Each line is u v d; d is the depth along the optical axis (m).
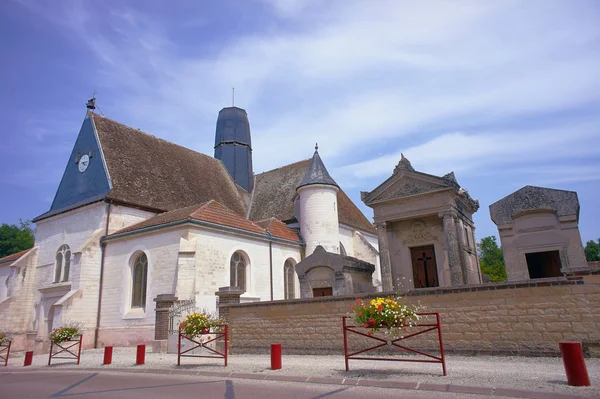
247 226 22.92
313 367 9.32
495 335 9.37
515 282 9.34
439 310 10.09
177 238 19.31
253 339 12.80
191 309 16.12
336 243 27.05
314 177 27.61
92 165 25.00
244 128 38.22
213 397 7.01
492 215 14.95
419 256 17.19
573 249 13.50
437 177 16.11
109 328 20.38
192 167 31.23
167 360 12.76
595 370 7.36
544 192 14.20
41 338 20.19
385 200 17.14
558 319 8.80
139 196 24.12
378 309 8.10
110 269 21.45
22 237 55.03
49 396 8.07
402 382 7.10
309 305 11.99
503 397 6.03
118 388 8.50
